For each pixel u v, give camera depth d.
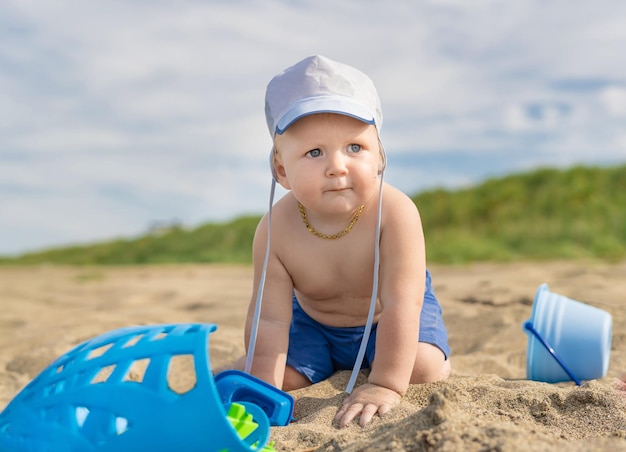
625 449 1.42
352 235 2.17
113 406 1.42
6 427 1.57
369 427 1.81
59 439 1.45
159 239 13.99
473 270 7.14
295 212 2.24
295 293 2.49
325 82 1.99
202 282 7.24
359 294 2.27
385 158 2.13
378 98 2.10
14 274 9.65
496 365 2.80
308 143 1.94
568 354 2.47
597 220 10.45
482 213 11.88
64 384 1.55
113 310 4.82
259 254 2.29
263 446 1.53
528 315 3.63
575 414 1.82
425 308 2.40
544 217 11.01
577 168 12.45
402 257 2.12
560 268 6.60
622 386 2.29
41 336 3.60
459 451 1.39
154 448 1.36
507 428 1.47
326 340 2.42
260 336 2.22
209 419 1.34
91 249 14.52
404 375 2.03
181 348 1.45
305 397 2.12
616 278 5.16
